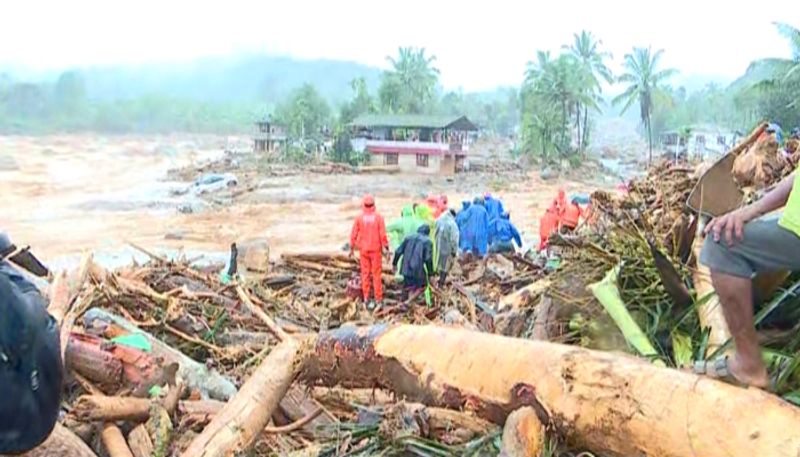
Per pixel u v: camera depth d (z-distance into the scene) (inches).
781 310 140.2
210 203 1820.9
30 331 92.4
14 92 3459.6
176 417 173.5
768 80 1774.1
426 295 454.9
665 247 182.9
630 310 174.7
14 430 92.4
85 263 261.4
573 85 2829.7
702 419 110.3
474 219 635.5
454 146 2640.3
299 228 1403.8
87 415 157.2
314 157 2765.7
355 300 437.7
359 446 152.3
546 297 203.8
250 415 154.0
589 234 217.8
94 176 2477.9
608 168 2726.4
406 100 3100.4
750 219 105.9
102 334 212.8
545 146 2797.7
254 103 4020.7
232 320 299.1
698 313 160.1
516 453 122.5
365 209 476.4
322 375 164.7
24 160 2778.1
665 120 2957.7
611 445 120.3
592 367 124.7
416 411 147.2
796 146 217.6
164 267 400.5
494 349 140.9
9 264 98.7
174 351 207.2
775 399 108.6
